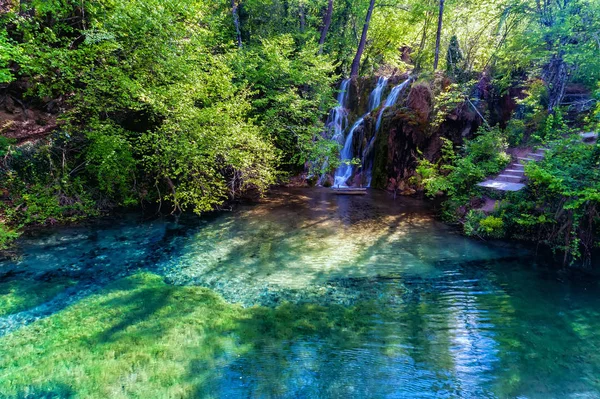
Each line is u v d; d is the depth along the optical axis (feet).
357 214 32.48
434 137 40.04
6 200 27.09
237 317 15.55
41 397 10.65
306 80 42.75
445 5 54.08
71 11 32.58
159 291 17.83
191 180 31.94
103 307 16.15
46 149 29.43
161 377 11.66
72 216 29.09
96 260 21.62
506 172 29.76
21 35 30.73
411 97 40.91
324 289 18.28
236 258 22.27
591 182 19.98
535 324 15.16
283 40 42.60
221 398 10.89
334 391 11.28
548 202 23.44
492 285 18.71
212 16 44.34
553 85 35.24
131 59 29.37
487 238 25.59
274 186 44.39
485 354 13.20
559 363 12.69
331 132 49.98
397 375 12.09
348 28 68.23
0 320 14.92
